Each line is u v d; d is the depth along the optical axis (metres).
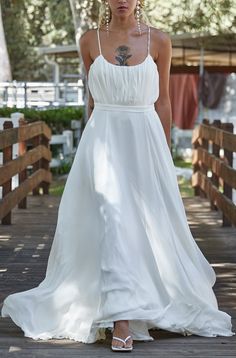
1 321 4.99
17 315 4.73
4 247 7.95
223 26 14.32
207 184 10.82
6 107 18.42
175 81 20.19
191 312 4.59
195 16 14.36
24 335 4.64
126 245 4.42
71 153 16.02
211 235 8.69
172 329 4.49
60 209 4.66
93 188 4.54
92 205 4.56
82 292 4.54
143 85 4.55
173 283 4.56
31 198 11.77
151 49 4.64
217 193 9.55
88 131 4.64
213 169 10.01
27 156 10.11
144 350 4.37
